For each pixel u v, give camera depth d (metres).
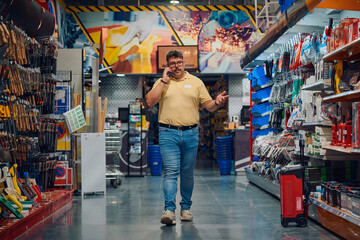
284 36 5.65
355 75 3.62
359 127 3.28
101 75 11.26
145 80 13.25
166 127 4.25
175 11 10.76
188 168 4.36
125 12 10.71
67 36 10.61
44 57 5.50
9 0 4.58
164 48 10.60
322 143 4.03
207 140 18.78
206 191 6.84
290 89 5.91
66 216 4.73
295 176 3.96
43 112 5.75
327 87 4.21
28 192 4.48
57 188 6.34
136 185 8.05
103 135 6.66
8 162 4.33
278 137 6.25
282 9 5.52
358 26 3.32
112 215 4.78
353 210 3.24
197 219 4.45
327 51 3.94
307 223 4.15
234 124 10.84
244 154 10.00
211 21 10.78
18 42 4.55
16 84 4.58
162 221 4.12
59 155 6.59
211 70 10.76
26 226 3.98
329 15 4.50
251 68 8.23
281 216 4.01
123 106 11.55
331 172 4.42
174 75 4.36
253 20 10.76
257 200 5.77
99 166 6.61
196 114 4.38
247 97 11.47
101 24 10.66
